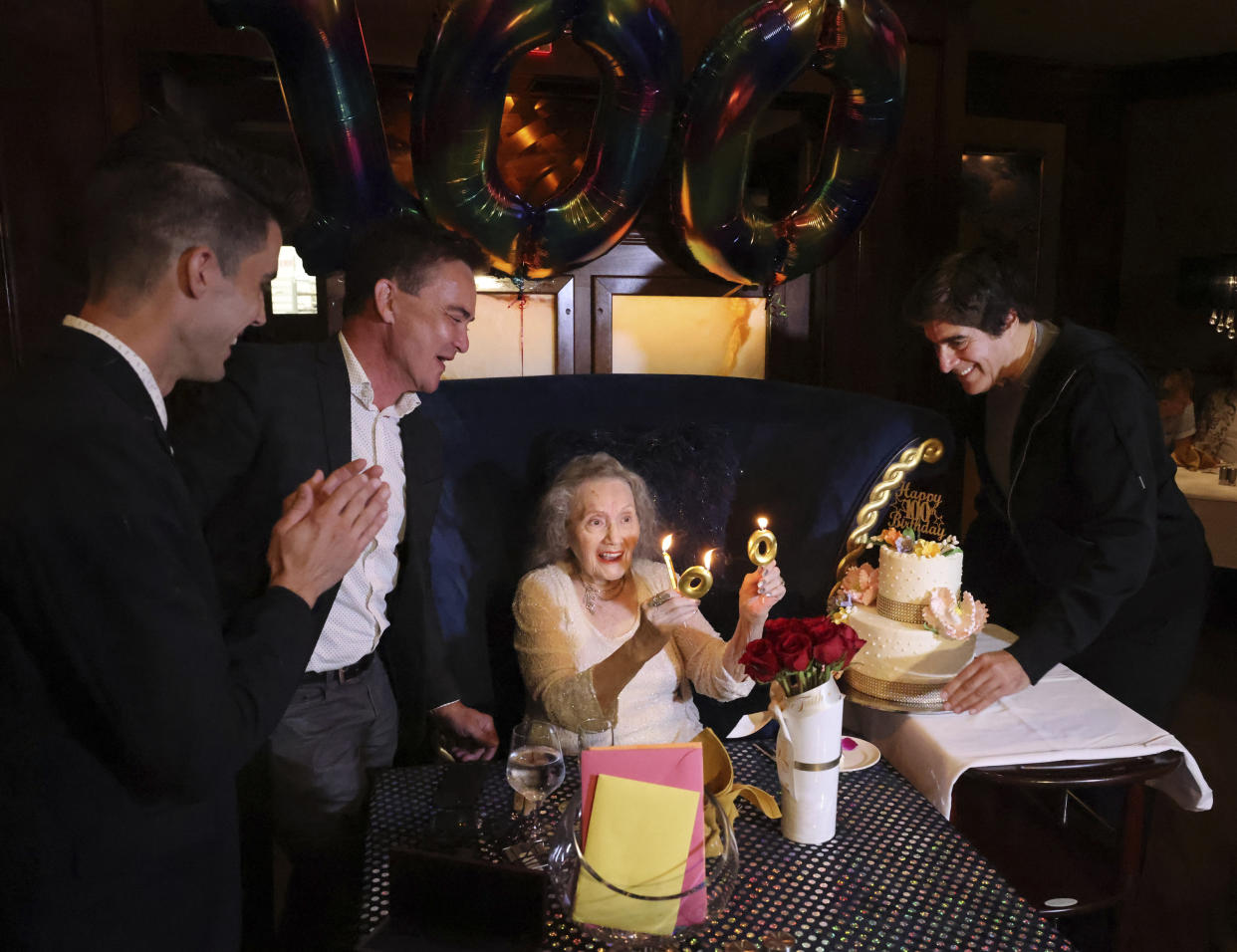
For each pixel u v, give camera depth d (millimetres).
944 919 1166
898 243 3254
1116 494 1865
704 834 1200
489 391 2412
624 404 2494
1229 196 4996
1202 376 5203
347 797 1852
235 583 1697
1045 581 2080
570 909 1159
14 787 979
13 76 2496
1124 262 5305
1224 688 3637
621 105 2348
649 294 3137
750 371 3299
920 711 1799
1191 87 4969
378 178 2350
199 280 1051
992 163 5020
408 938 1133
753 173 3428
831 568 2322
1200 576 2168
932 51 3174
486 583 2248
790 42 2340
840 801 1462
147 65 2580
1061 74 5039
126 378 1021
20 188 2537
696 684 1874
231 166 1073
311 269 2459
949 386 2352
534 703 1895
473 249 1780
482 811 1424
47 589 917
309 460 1700
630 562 1960
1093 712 1797
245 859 1973
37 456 925
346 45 2156
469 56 2145
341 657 1820
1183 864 2488
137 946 1060
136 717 956
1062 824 2129
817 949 1106
